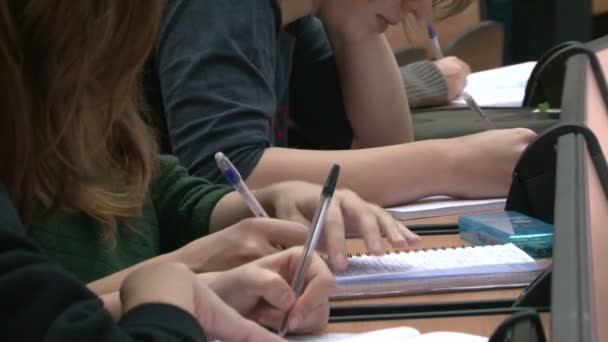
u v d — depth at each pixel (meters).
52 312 1.33
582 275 1.60
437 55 6.00
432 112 5.39
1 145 1.79
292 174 3.35
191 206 3.01
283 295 1.98
